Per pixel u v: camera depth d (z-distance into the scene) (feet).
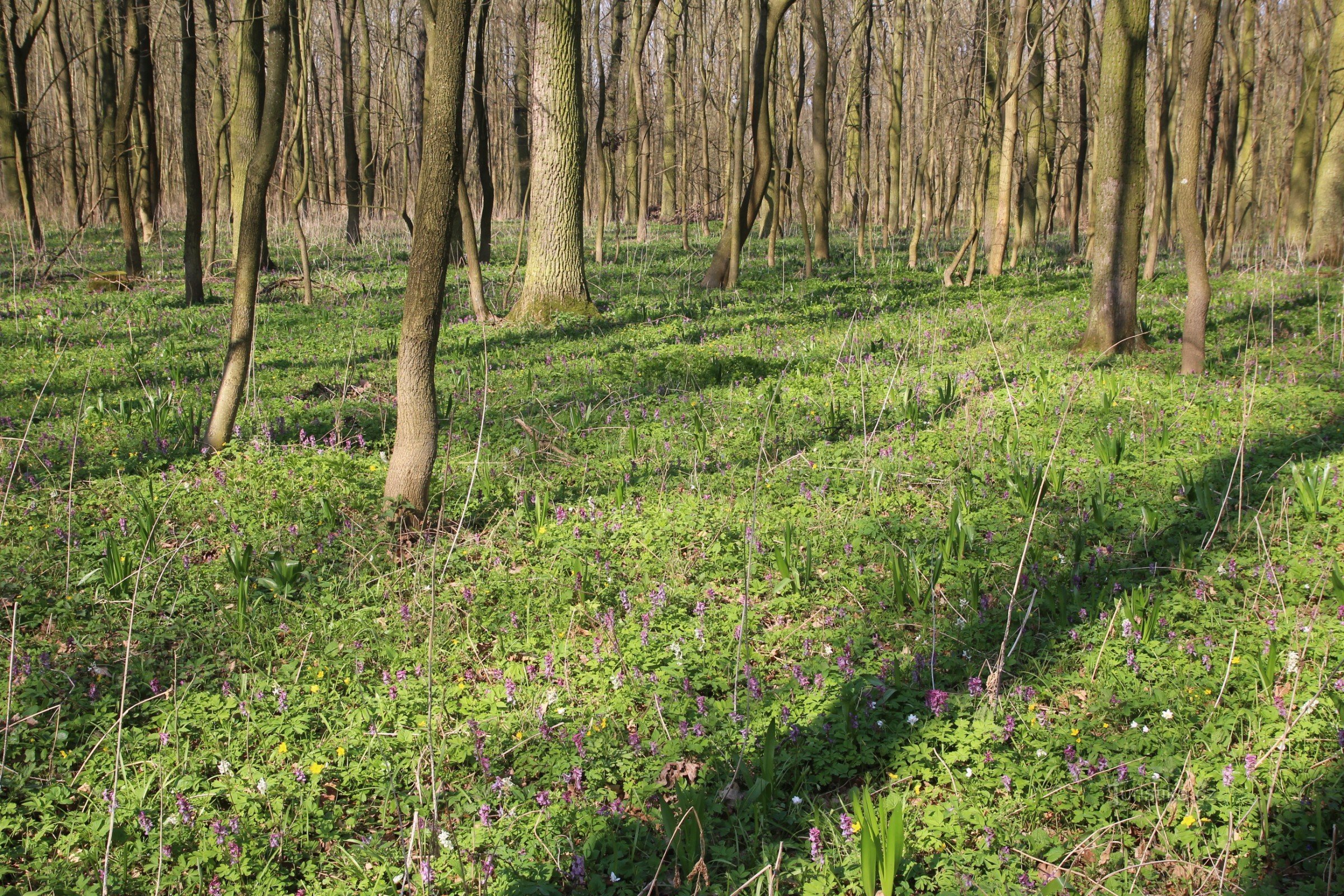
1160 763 11.54
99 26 75.25
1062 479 20.56
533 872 10.46
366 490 21.71
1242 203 85.92
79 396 30.81
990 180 76.23
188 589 17.28
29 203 56.49
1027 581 16.60
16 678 14.29
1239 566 16.81
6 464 22.68
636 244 95.71
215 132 58.95
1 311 46.93
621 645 15.26
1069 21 79.41
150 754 12.84
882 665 14.29
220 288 55.98
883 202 138.72
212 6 61.11
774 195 70.74
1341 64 58.03
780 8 56.75
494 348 39.27
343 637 15.81
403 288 57.93
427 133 18.44
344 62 83.05
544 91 45.98
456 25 17.81
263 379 33.35
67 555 18.24
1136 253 34.65
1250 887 9.78
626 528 19.72
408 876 10.25
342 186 110.22
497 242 95.25
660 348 39.04
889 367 34.06
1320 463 20.85
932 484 21.79
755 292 58.49
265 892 10.39
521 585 17.29
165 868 10.88
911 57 113.39
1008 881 9.96
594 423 27.76
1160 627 14.70
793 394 30.17
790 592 16.94
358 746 12.93
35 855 11.14
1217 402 26.37
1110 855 10.37
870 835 9.48
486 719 13.29
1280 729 12.00
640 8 81.71
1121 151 33.73
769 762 11.39
